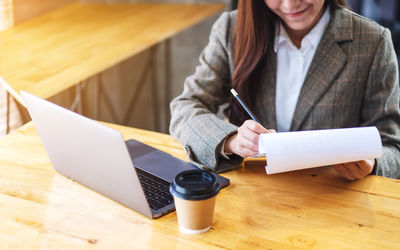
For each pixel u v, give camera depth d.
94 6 3.16
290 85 1.58
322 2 1.41
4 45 2.33
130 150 1.36
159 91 3.94
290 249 0.95
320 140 1.10
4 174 1.24
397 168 1.37
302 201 1.12
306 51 1.54
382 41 1.49
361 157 1.12
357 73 1.49
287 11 1.38
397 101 1.51
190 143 1.33
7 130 2.34
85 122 1.05
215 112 1.67
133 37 2.48
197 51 3.76
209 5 3.24
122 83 3.59
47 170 1.26
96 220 1.05
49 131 1.18
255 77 1.58
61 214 1.07
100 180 1.11
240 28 1.52
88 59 2.13
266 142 1.07
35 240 0.98
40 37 2.47
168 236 0.99
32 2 2.81
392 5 3.14
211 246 0.96
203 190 0.96
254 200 1.12
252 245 0.96
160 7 3.17
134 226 1.02
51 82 1.85
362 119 1.56
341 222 1.04
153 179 1.20
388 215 1.06
